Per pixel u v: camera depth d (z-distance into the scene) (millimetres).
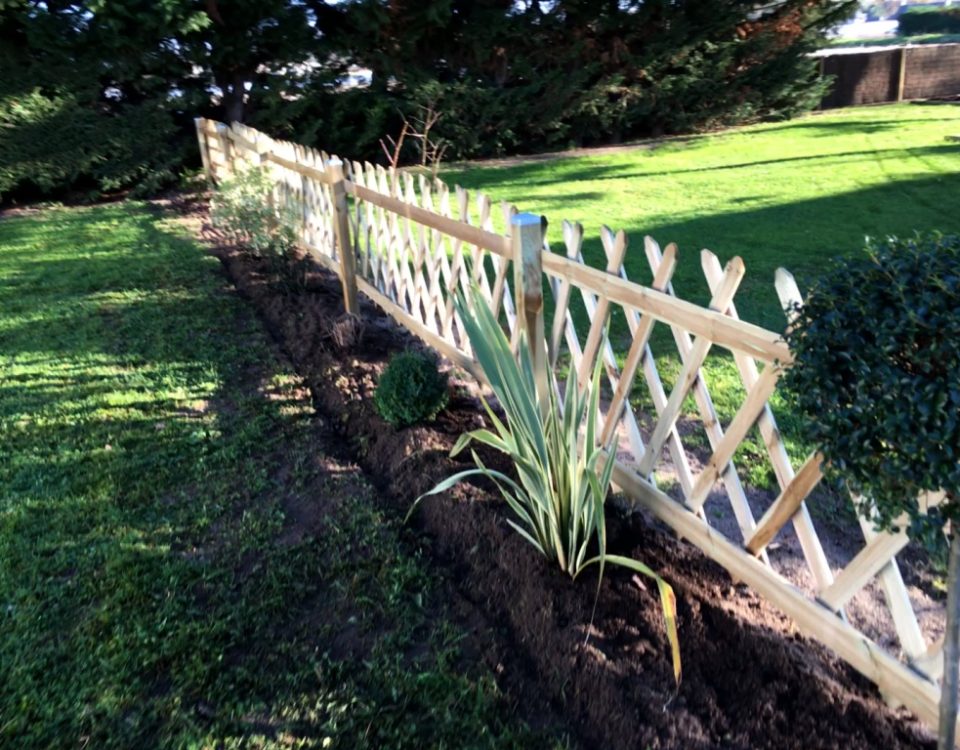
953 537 1554
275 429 3986
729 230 7453
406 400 3721
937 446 1409
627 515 3021
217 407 4250
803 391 1679
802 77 15852
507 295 3773
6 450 3809
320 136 12922
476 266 3867
